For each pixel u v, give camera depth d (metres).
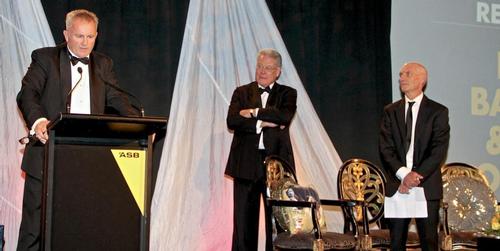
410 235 4.79
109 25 5.09
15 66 4.85
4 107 4.79
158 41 5.23
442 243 4.46
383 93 5.86
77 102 3.35
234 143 4.77
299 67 5.66
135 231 2.78
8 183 4.76
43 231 2.62
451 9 6.09
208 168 5.31
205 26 5.43
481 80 6.07
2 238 3.95
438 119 4.46
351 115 5.78
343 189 4.97
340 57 5.81
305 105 5.65
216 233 5.28
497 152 6.05
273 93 4.84
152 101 5.16
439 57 6.00
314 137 5.65
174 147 5.20
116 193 2.77
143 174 2.81
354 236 4.40
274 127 4.71
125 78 5.09
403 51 5.93
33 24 4.92
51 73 3.34
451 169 5.11
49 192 2.63
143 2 5.21
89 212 2.72
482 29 6.12
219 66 5.43
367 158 5.78
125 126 2.63
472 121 6.00
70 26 3.35
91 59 3.43
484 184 5.06
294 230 4.40
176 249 5.12
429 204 4.38
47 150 2.64
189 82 5.31
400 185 4.42
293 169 4.70
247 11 5.57
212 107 5.38
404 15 5.96
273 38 5.61
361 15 5.89
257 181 4.66
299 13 5.71
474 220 4.91
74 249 2.69
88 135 2.77
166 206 5.13
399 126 4.53
